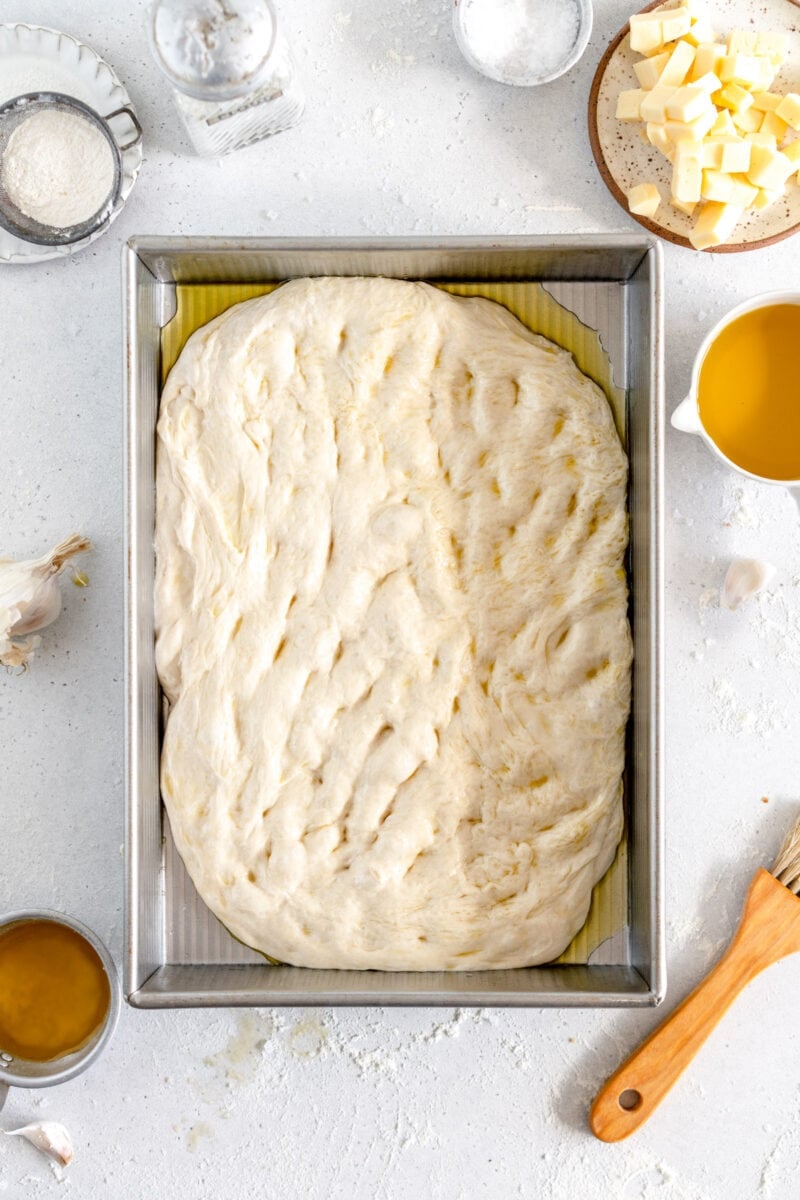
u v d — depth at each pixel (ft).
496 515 3.13
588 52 3.34
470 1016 3.34
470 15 3.25
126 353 3.07
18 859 3.35
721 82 3.20
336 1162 3.34
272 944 3.16
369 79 3.35
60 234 3.28
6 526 3.35
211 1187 3.34
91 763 3.35
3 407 3.35
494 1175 3.33
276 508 3.15
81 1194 3.34
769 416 3.19
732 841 3.33
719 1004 3.28
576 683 3.14
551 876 3.12
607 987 3.08
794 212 3.27
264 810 3.14
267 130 3.31
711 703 3.34
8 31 3.31
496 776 3.12
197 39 3.03
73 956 3.26
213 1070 3.34
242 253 3.10
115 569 3.35
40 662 3.35
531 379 3.15
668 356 3.34
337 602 3.13
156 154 3.35
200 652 3.15
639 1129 3.33
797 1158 3.32
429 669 3.12
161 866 3.22
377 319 3.15
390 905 3.11
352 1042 3.34
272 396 3.16
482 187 3.35
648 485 3.05
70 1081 3.34
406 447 3.14
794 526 3.34
